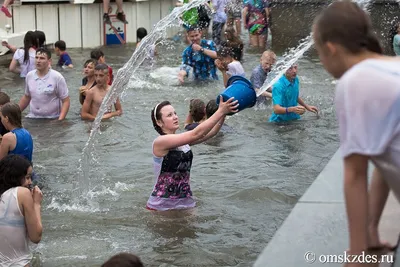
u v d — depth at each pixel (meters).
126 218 7.42
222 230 7.10
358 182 3.34
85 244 6.82
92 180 8.60
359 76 3.29
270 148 9.85
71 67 16.33
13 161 6.20
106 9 19.81
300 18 19.27
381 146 3.27
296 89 11.23
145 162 9.37
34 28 19.52
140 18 20.50
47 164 9.35
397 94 3.24
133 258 4.03
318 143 10.07
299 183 8.41
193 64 14.73
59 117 11.68
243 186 8.28
